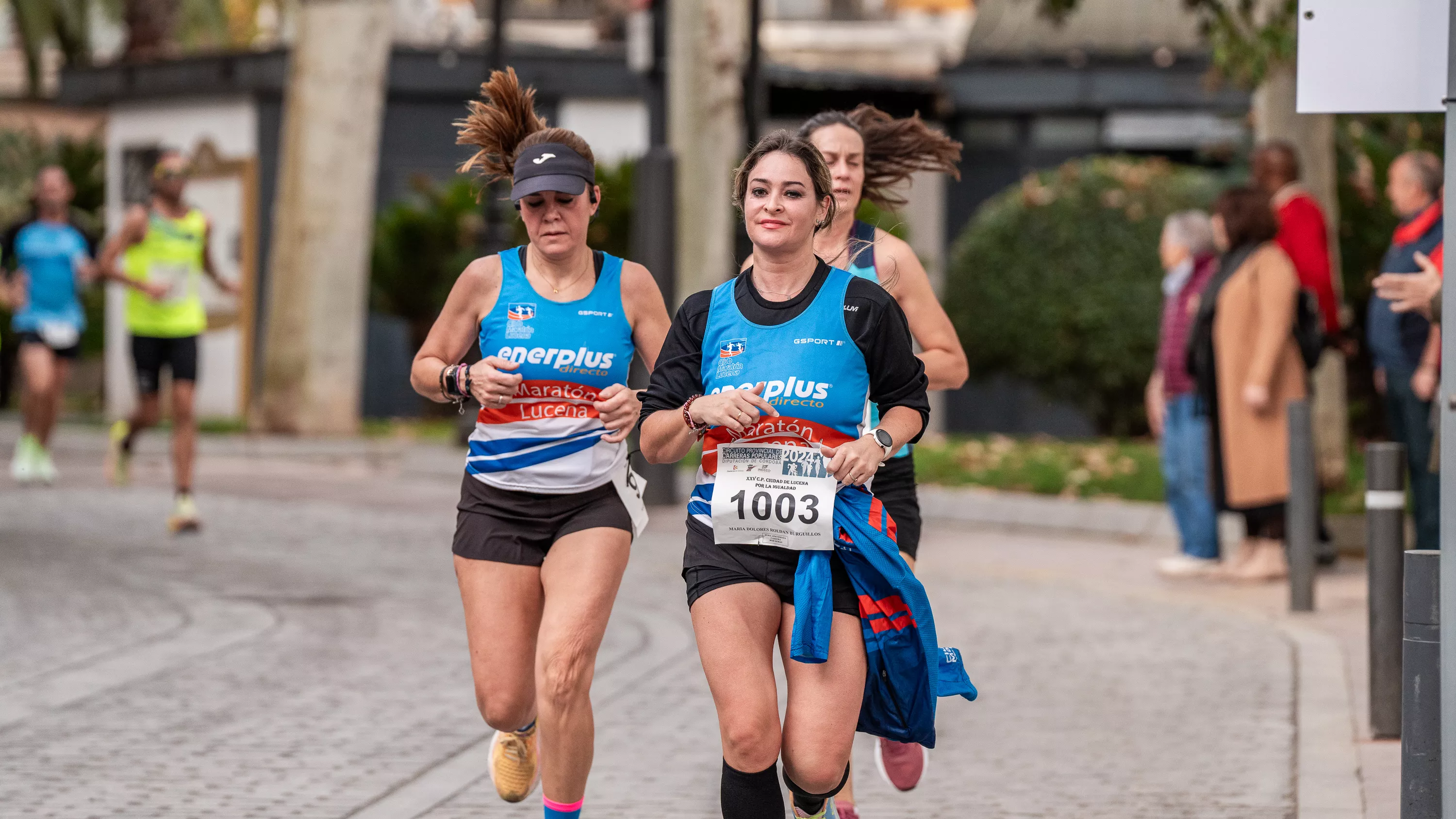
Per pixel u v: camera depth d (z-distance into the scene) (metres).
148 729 22.91
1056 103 79.38
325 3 68.62
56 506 46.28
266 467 59.22
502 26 59.91
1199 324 37.56
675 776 21.22
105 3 102.44
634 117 79.38
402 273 78.62
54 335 51.00
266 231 79.12
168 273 42.88
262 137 79.00
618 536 17.25
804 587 14.76
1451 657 14.70
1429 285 21.20
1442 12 15.88
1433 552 15.84
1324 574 39.06
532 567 17.44
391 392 81.06
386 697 25.09
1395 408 34.66
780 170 14.91
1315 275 38.72
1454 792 14.71
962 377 19.09
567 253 17.12
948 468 53.44
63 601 32.12
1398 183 34.22
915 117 21.11
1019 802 20.30
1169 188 66.25
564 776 16.67
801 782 14.75
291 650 28.34
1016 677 27.50
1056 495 50.22
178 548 39.44
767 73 75.50
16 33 109.50
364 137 69.62
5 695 24.66
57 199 50.91
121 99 84.06
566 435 17.22
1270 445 37.12
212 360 78.88
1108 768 21.86
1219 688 26.67
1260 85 46.38
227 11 119.56
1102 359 65.94
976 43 86.62
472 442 17.62
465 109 80.44
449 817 19.30
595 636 16.70
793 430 14.93
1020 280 66.69
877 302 15.06
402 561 38.53
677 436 15.03
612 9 103.31
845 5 100.31
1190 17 81.25
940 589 36.47
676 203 49.44
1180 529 39.28
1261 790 20.72
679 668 27.72
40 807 19.23
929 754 22.67
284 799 19.78
